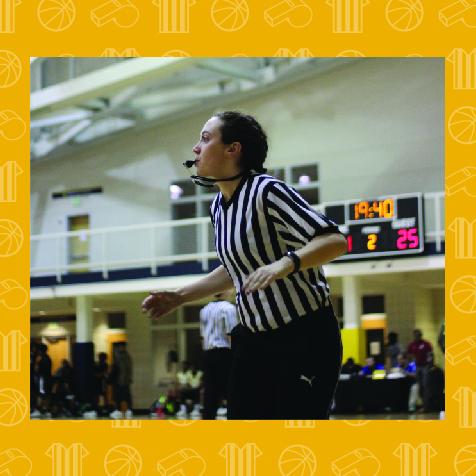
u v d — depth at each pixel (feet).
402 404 68.90
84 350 86.38
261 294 16.06
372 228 70.74
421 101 79.82
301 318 16.06
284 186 15.89
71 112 94.38
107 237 95.71
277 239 15.92
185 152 92.63
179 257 81.15
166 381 96.07
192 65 79.05
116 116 93.45
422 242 68.39
